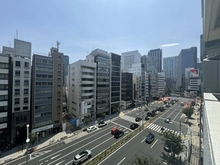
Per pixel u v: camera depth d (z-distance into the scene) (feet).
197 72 377.71
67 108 185.16
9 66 90.22
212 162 5.48
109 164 68.59
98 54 161.48
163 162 70.18
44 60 107.86
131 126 124.88
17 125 93.20
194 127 129.18
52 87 112.57
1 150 83.56
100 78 163.02
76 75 149.38
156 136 105.81
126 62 480.23
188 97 372.58
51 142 94.99
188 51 540.52
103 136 106.22
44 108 107.24
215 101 19.88
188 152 80.07
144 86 278.46
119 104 194.29
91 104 151.53
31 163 71.00
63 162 71.77
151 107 229.66
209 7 30.99
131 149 84.23
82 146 89.56
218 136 7.48
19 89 94.94
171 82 556.10
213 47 52.44
